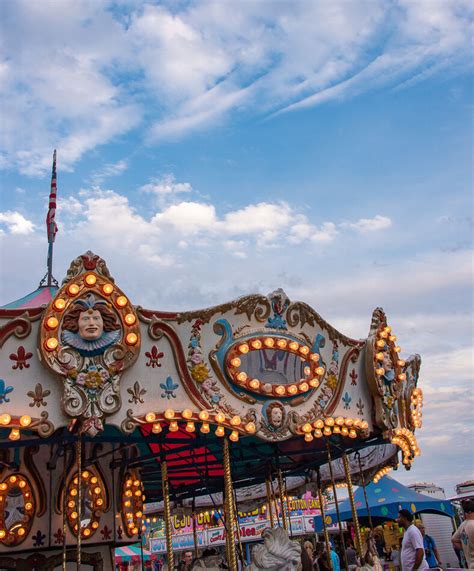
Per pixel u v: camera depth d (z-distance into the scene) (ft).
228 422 36.14
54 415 31.71
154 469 56.08
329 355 41.73
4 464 39.32
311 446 52.65
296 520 87.81
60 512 40.75
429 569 33.12
